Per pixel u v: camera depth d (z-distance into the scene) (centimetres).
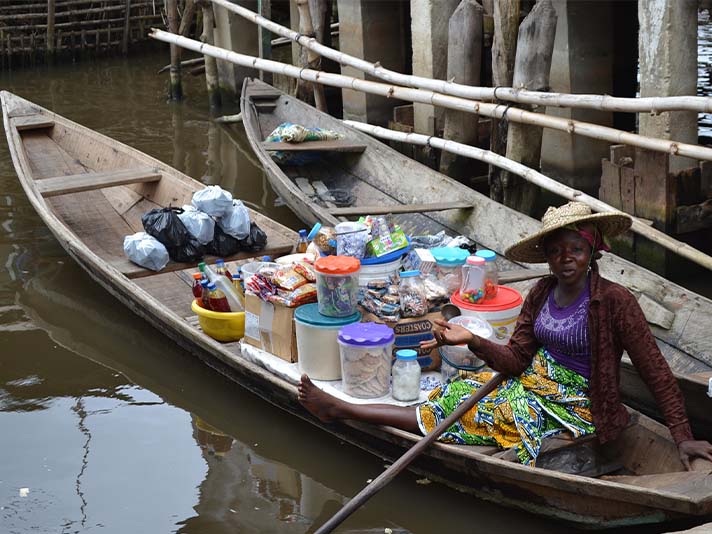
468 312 491
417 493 462
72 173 906
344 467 493
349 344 476
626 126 1042
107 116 1317
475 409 443
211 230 664
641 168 739
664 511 385
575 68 879
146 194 822
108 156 894
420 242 661
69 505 462
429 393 484
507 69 826
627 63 1028
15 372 607
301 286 520
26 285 740
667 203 725
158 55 1820
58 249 810
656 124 745
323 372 506
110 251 752
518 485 423
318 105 1106
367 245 525
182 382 593
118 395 578
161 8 1825
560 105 766
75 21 1741
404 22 1143
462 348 475
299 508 457
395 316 496
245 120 973
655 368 405
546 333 420
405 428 458
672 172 729
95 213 832
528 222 680
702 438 491
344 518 405
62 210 835
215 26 1365
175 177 796
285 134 899
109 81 1573
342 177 909
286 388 511
